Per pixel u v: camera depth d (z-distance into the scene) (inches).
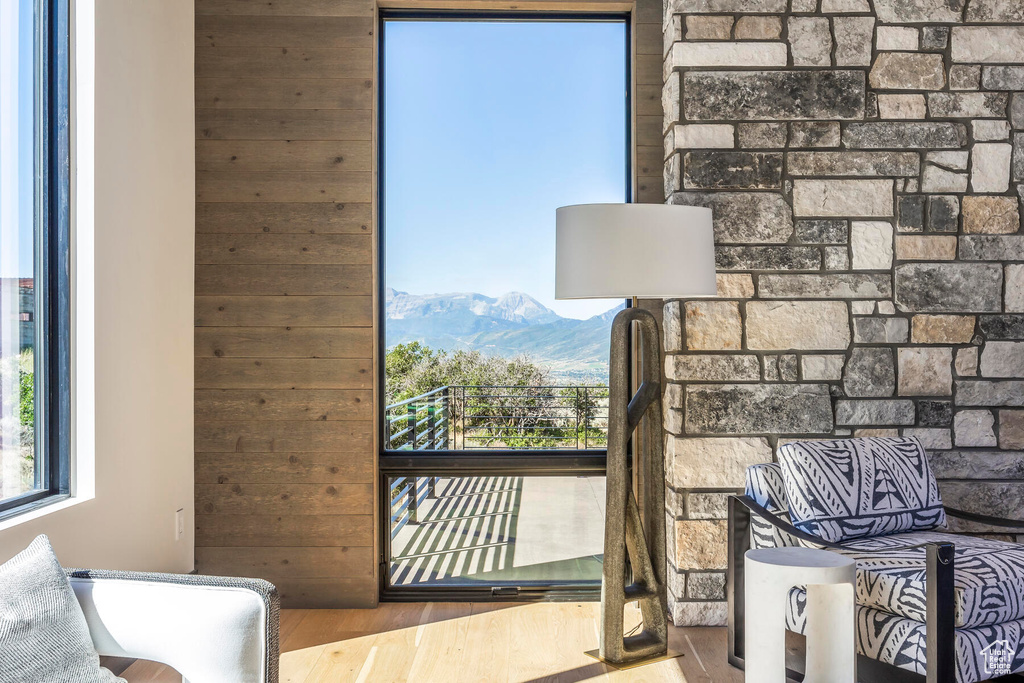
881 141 125.5
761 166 125.0
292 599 130.2
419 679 99.7
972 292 125.4
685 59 125.6
